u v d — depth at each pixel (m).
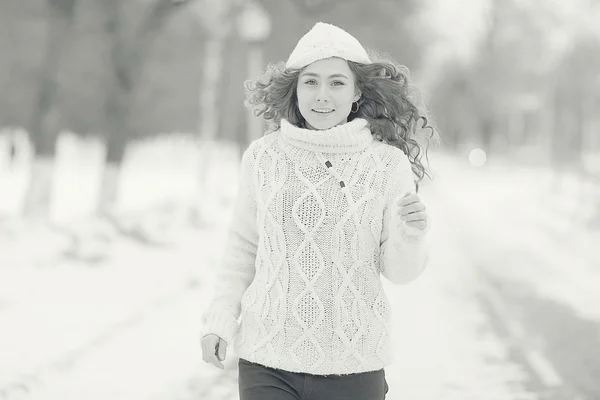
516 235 18.42
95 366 6.60
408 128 3.57
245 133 39.56
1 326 7.77
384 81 3.40
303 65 3.23
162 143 69.19
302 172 3.13
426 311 9.47
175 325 8.23
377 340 3.11
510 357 7.34
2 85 37.66
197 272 11.60
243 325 3.20
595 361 7.23
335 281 3.05
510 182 41.25
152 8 17.77
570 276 12.50
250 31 20.97
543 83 62.75
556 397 6.14
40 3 20.81
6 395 5.65
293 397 3.08
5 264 11.39
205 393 6.04
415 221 2.92
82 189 28.33
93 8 18.91
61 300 9.17
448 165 63.25
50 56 16.50
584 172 33.72
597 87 40.75
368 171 3.13
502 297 10.57
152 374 6.46
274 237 3.11
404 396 6.11
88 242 12.27
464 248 15.89
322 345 3.04
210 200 23.31
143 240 14.16
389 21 28.11
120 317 8.38
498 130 76.38
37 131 16.11
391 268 3.11
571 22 41.44
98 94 37.66
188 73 44.97
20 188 27.39
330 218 3.06
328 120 3.23
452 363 7.09
